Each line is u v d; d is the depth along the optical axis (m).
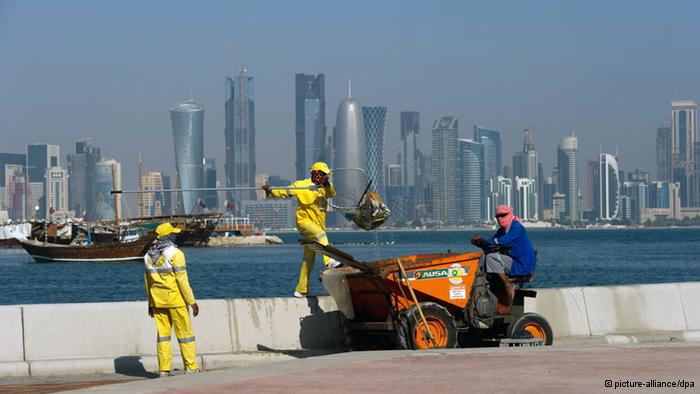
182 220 147.00
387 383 9.41
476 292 13.17
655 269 77.75
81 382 12.31
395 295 13.04
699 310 16.50
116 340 13.56
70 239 120.06
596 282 60.06
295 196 14.32
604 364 10.31
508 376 9.64
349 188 14.51
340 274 13.02
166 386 9.48
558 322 15.52
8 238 176.25
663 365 10.19
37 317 13.24
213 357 13.59
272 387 9.30
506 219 13.29
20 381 12.45
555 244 184.38
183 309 12.28
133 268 87.38
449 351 11.48
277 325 14.30
